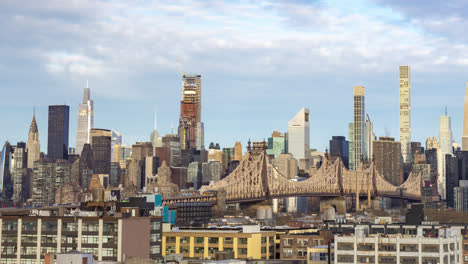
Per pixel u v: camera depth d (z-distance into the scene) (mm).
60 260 171500
